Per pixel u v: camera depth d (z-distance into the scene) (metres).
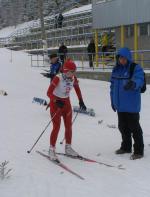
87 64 28.38
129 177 5.97
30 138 8.58
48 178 6.01
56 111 6.91
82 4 56.94
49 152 6.95
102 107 12.92
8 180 5.93
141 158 6.84
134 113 6.77
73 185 5.69
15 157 7.14
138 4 21.64
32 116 11.44
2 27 78.25
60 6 61.12
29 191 5.50
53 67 11.05
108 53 24.38
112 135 8.69
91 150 7.49
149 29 21.84
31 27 52.62
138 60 21.89
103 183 5.74
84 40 36.78
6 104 14.00
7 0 77.69
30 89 18.73
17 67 27.59
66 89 6.90
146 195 5.27
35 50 41.22
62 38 40.81
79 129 9.40
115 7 23.58
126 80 6.72
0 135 8.98
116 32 24.91
